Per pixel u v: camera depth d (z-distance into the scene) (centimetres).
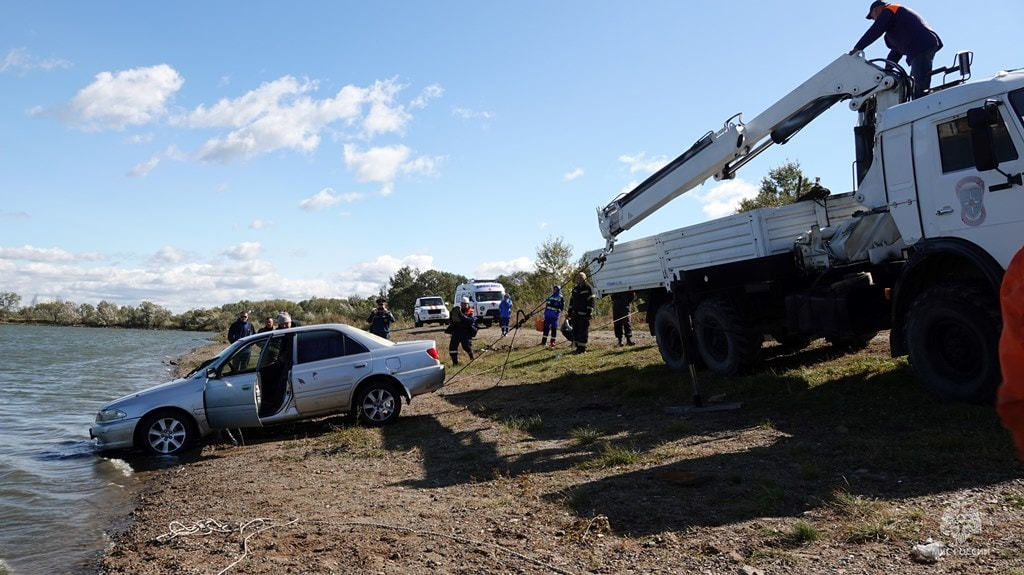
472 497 568
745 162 1059
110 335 7219
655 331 1208
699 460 611
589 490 548
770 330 998
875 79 851
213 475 748
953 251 683
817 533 405
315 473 718
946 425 623
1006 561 346
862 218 814
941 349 697
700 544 413
